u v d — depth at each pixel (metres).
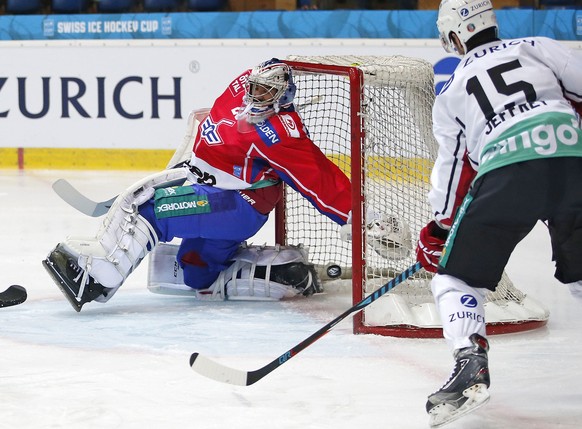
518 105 7.71
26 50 27.95
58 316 11.99
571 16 25.20
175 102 27.30
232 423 7.80
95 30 27.66
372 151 11.63
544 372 9.32
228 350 10.23
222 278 12.95
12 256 16.08
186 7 29.30
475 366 7.32
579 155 7.54
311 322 11.63
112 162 27.86
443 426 7.78
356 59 12.72
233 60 26.94
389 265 12.16
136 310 12.38
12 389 8.77
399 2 28.45
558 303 12.58
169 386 8.86
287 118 11.82
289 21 26.67
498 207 7.54
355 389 8.76
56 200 22.67
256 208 12.31
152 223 12.24
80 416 7.98
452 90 7.99
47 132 28.12
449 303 7.73
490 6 8.34
